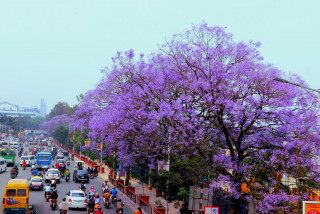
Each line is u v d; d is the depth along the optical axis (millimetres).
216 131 27672
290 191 23828
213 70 25453
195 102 26625
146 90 30453
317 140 23953
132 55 33844
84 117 49000
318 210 17266
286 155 23594
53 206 33812
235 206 24688
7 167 74125
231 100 25125
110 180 54969
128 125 29828
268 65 25906
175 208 34312
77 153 118000
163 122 28172
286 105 24406
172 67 29516
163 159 29141
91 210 31688
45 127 195375
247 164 25672
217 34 27516
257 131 24734
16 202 30109
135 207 36531
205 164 25734
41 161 73000
